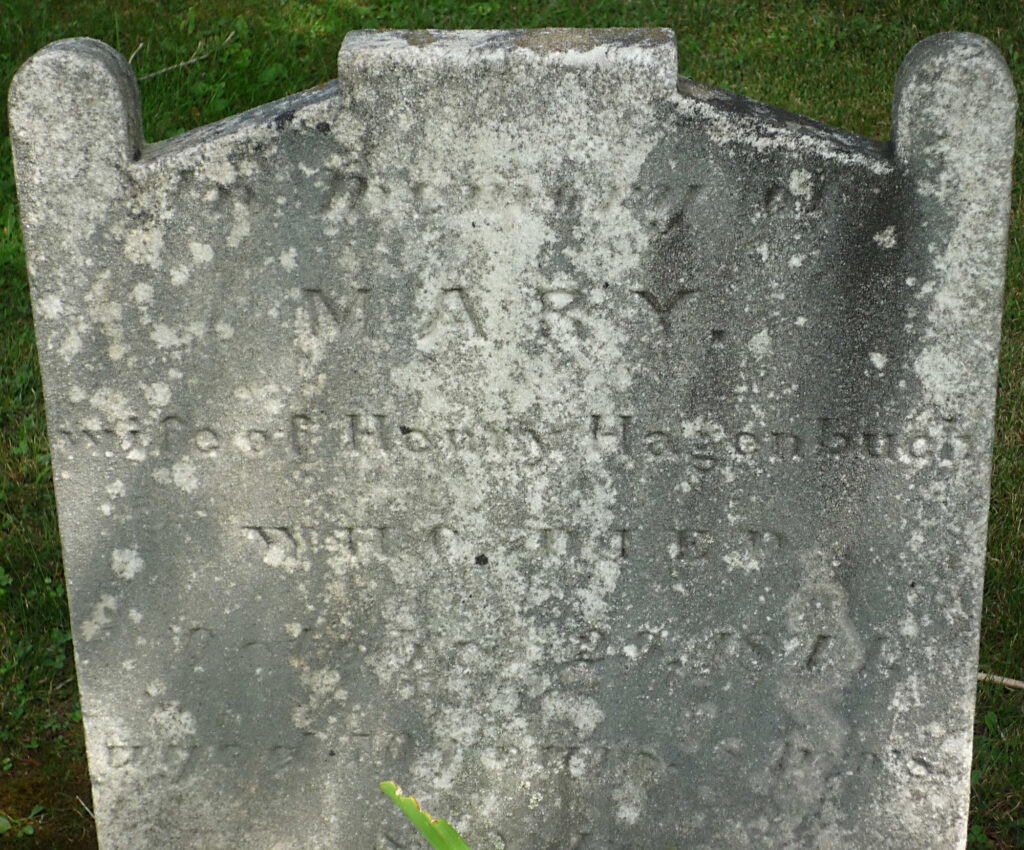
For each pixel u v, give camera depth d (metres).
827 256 1.17
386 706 1.30
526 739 1.31
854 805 1.31
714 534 1.25
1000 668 1.55
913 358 1.19
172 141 1.19
